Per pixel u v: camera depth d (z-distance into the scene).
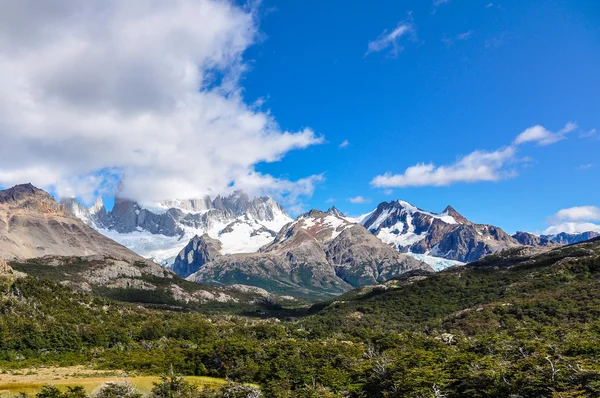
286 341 162.75
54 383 118.44
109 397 106.62
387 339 166.50
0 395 104.38
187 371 148.50
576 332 131.12
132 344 195.62
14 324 186.12
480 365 97.38
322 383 121.19
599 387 73.19
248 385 120.75
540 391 78.06
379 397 104.06
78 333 191.75
